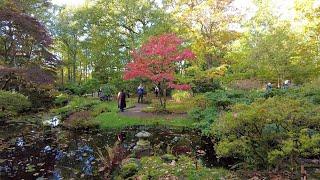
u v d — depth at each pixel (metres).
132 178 9.06
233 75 26.64
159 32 30.33
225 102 17.88
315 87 15.81
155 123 18.31
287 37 24.22
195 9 27.06
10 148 13.88
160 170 9.31
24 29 22.39
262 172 8.87
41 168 10.95
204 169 9.44
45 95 27.86
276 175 8.54
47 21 35.34
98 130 17.59
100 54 35.78
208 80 25.39
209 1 26.73
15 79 23.31
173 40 21.03
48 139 15.70
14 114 21.36
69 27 35.38
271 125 8.62
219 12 26.62
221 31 27.48
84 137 16.03
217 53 28.39
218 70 24.94
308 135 8.10
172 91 28.11
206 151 12.61
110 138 15.65
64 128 18.31
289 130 8.36
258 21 29.45
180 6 30.97
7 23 21.86
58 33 35.78
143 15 33.59
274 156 8.15
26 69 21.34
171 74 20.73
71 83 35.72
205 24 27.09
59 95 29.30
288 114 8.34
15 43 22.64
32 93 26.73
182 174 8.93
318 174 8.41
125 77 20.98
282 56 23.50
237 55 28.30
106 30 34.94
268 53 24.11
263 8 29.62
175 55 20.47
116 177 9.58
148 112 21.30
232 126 8.80
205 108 18.67
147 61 20.58
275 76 25.62
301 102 9.30
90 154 12.62
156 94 28.75
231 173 9.11
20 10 23.98
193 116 18.25
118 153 11.87
